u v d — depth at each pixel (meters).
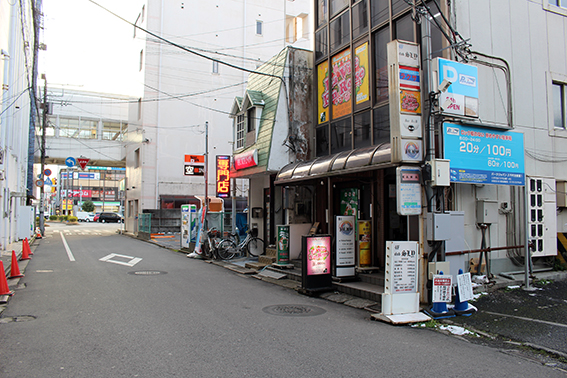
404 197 7.26
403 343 5.56
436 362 4.83
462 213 7.74
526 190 8.55
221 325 6.34
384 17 9.99
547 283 8.90
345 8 11.52
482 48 8.69
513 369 4.65
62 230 36.72
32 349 5.14
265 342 5.50
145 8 29.47
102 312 7.09
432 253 7.37
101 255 16.34
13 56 16.75
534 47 9.74
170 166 29.39
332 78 12.11
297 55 13.17
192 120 30.12
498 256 8.80
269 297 8.72
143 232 26.34
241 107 15.17
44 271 11.90
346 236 9.38
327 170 9.83
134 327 6.16
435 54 8.41
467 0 8.53
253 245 15.32
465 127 7.90
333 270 9.35
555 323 6.29
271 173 13.42
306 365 4.65
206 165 16.97
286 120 12.90
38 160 35.97
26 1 21.05
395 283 6.84
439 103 7.45
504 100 8.89
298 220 12.98
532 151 9.51
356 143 10.82
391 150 7.53
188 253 17.64
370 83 10.30
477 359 4.97
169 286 9.72
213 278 11.16
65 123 37.56
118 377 4.26
